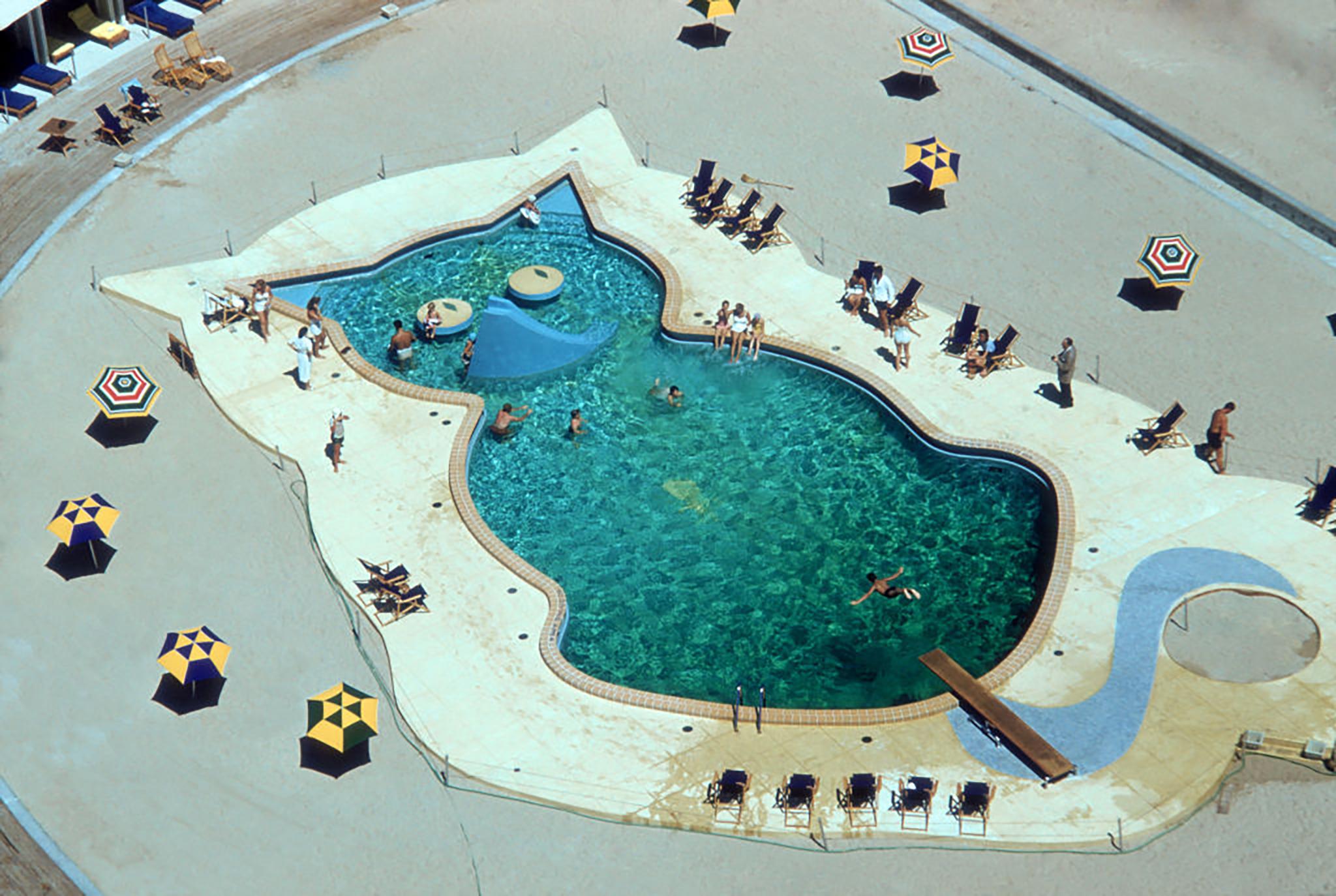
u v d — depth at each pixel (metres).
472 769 31.33
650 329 43.28
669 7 56.16
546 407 40.62
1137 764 31.16
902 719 32.19
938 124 50.34
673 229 46.47
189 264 44.72
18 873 29.45
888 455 39.28
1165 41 53.44
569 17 55.75
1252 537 36.03
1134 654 33.47
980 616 35.03
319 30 55.06
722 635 34.66
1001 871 29.41
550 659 33.56
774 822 30.23
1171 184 47.62
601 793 30.88
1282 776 30.91
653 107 51.50
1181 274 41.66
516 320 40.88
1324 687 32.56
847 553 36.59
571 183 48.59
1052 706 32.38
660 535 37.06
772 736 31.95
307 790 30.97
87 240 45.56
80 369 41.03
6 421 39.34
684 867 29.61
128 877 29.44
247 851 29.88
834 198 47.28
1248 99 50.56
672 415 40.41
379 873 29.52
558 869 29.59
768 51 53.97
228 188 47.81
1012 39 53.50
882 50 53.94
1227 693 32.53
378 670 33.44
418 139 50.16
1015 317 42.69
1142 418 39.34
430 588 35.19
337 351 41.88
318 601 34.91
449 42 54.62
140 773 31.30
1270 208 46.53
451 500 37.47
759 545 36.81
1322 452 38.19
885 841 29.97
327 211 46.97
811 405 40.75
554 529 37.25
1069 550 35.84
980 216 46.44
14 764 31.45
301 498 37.56
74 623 34.28
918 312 42.88
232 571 35.62
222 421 39.72
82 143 49.28
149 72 52.47
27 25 50.91
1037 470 38.16
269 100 51.62
